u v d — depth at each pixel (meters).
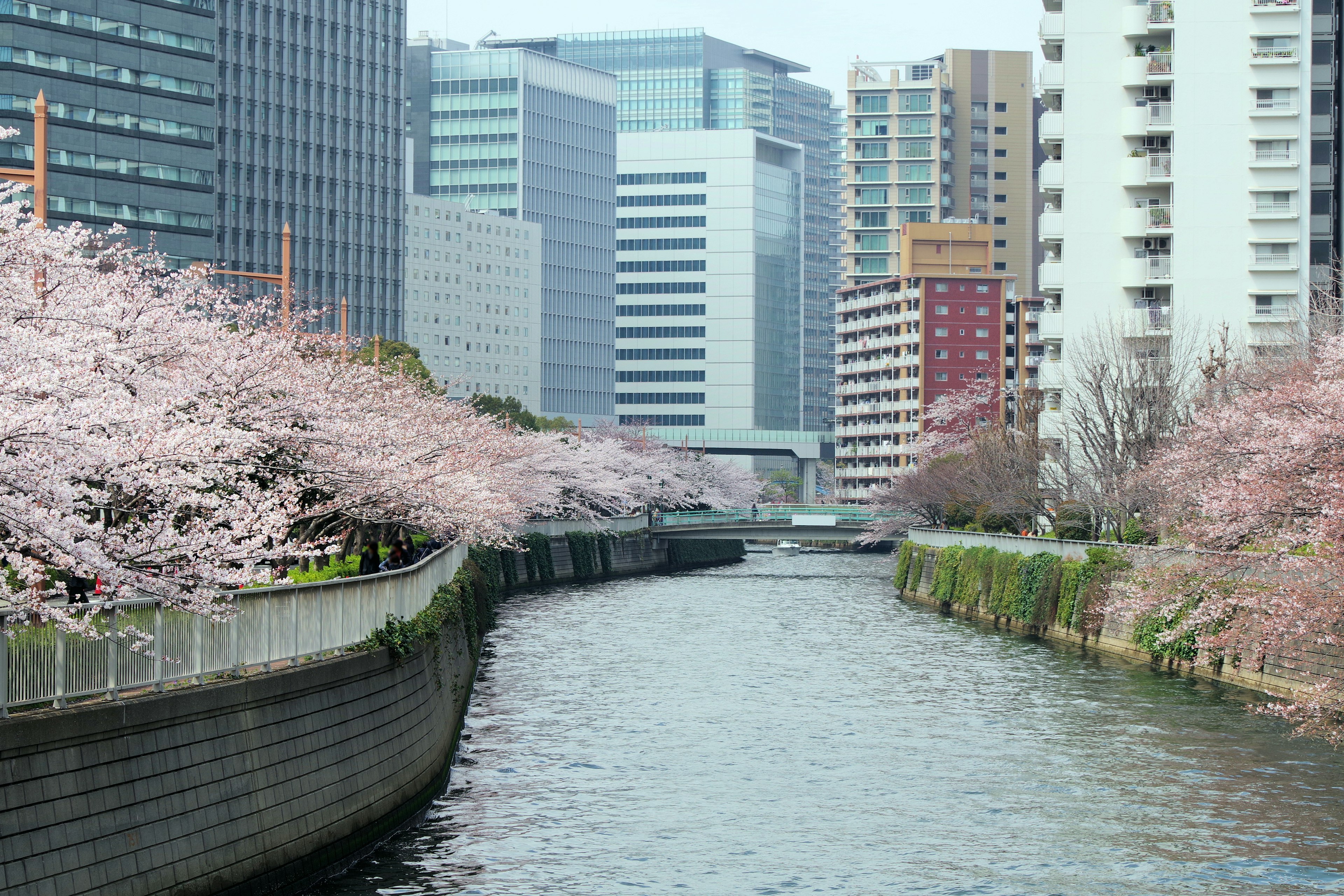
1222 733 40.03
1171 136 89.69
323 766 24.41
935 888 25.97
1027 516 83.81
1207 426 43.22
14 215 20.30
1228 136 89.12
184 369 29.66
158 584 18.77
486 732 41.53
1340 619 32.34
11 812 16.61
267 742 22.33
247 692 21.70
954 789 33.75
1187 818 30.72
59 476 17.33
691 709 45.50
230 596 21.77
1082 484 67.25
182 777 19.88
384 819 27.55
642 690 49.75
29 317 20.56
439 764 33.59
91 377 19.70
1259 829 29.78
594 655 60.06
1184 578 40.50
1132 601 42.97
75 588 20.95
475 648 55.28
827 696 48.28
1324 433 34.12
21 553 18.92
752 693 48.97
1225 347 66.88
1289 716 36.69
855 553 170.25
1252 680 46.47
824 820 30.91
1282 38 88.88
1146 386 66.38
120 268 29.73
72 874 17.47
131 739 18.83
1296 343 58.25
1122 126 90.25
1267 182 88.69
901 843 29.05
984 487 85.06
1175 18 89.25
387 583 30.47
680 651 61.56
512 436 81.50
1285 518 35.69
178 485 19.80
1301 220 88.56
